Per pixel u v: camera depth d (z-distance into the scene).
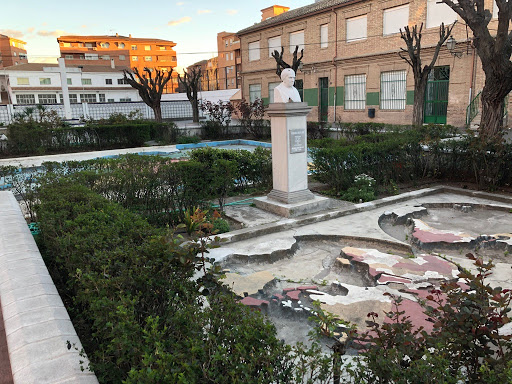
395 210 7.35
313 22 25.78
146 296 2.81
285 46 28.33
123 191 6.75
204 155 8.57
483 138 8.55
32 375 2.16
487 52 9.23
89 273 2.87
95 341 3.06
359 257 5.27
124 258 3.09
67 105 25.91
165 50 74.94
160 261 2.97
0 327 3.48
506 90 9.38
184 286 2.89
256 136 21.81
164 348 2.14
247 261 5.47
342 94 24.75
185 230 6.63
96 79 50.34
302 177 7.52
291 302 4.24
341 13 23.84
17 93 45.66
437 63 19.25
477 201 7.95
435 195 8.59
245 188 9.20
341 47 24.30
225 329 2.28
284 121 7.16
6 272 3.55
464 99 18.36
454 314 2.46
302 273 5.14
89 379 2.16
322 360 2.19
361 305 4.09
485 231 6.41
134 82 24.14
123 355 2.17
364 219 7.02
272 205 7.40
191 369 1.88
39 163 15.14
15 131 16.77
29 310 2.87
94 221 3.97
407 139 9.51
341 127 17.14
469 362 2.46
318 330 2.71
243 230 6.38
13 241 4.40
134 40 72.56
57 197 5.05
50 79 47.12
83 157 16.30
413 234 6.04
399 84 21.42
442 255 5.47
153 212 6.91
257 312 2.41
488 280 4.68
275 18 29.88
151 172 6.99
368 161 8.90
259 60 31.16
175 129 21.23
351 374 2.21
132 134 19.11
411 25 20.30
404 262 5.11
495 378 2.05
